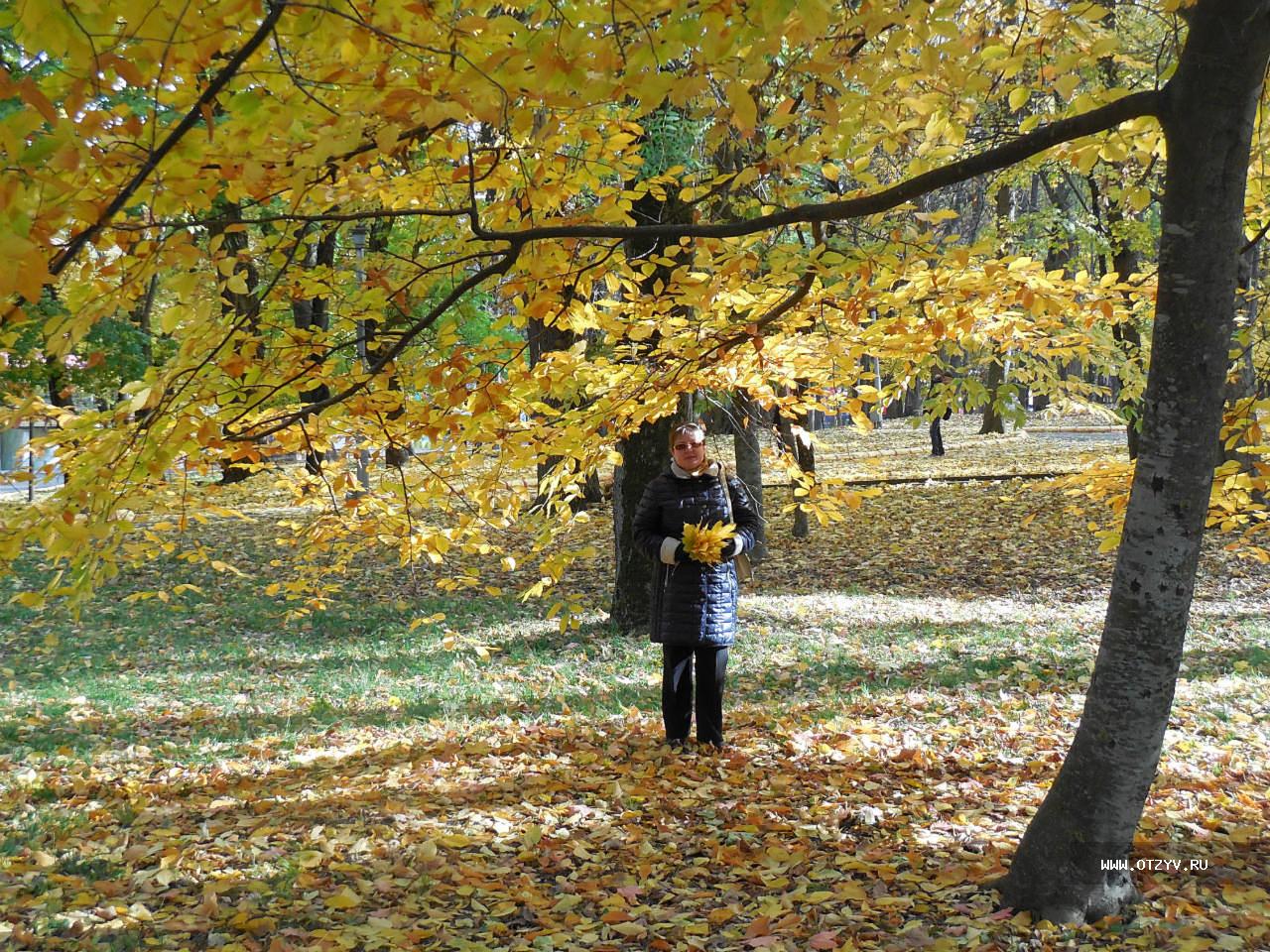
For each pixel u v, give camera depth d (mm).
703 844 4367
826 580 13555
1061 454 23672
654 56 2439
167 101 2652
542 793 5086
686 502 5723
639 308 4234
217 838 4430
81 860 4109
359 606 12227
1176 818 4469
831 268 3752
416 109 2486
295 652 10094
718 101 3287
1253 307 5863
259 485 19359
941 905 3604
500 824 4582
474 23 2375
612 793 5055
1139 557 3303
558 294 3926
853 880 3896
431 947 3336
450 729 6676
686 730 5953
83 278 2951
